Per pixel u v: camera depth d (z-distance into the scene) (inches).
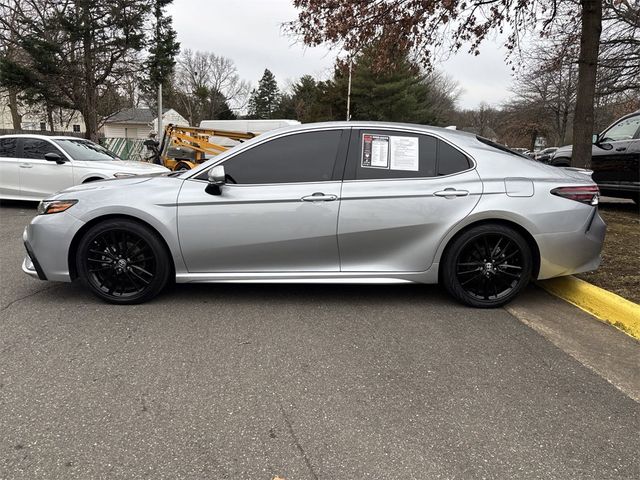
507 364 125.0
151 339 137.5
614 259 203.9
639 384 116.0
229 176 161.3
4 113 1856.5
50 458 87.0
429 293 180.9
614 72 617.9
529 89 1422.2
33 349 130.1
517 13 315.3
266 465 86.0
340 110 1581.0
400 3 300.0
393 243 160.9
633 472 85.1
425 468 85.7
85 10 882.1
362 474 84.0
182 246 159.9
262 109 3095.5
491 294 165.0
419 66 364.2
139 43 930.1
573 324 152.1
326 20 311.7
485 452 90.2
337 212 157.9
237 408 103.7
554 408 105.0
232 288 184.4
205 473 83.8
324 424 98.3
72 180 368.5
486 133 3063.5
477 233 159.2
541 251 159.3
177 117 2293.3
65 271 162.7
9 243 264.2
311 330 145.3
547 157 436.8
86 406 103.4
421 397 108.9
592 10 261.9
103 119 1200.8
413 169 162.1
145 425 97.2
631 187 327.0
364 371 120.5
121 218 160.6
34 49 843.4
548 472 85.0
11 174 378.6
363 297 175.8
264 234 159.0
